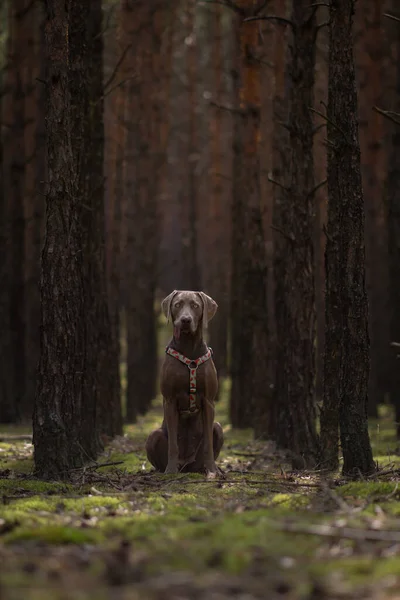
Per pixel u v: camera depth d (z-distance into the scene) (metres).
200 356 7.62
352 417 6.88
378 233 16.00
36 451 7.10
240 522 4.92
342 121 6.98
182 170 28.00
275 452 9.85
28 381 15.22
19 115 14.96
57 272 7.05
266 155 17.22
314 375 8.47
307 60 8.53
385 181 15.27
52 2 7.15
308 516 5.10
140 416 17.23
